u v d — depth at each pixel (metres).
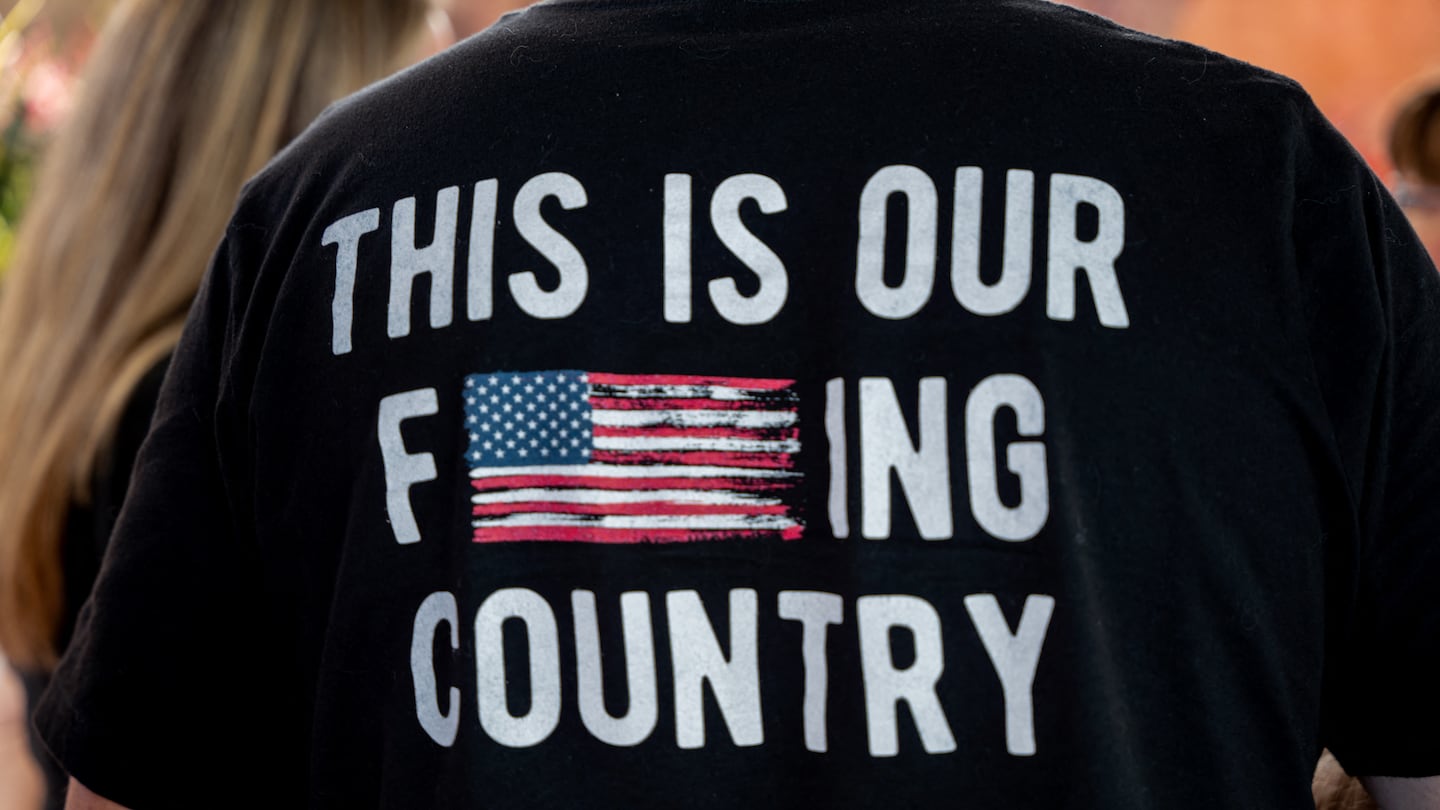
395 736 0.91
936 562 0.85
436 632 0.90
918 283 0.85
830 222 0.86
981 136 0.86
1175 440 0.84
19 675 1.53
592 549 0.87
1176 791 0.84
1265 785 0.86
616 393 0.87
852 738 0.85
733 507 0.87
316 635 0.95
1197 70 0.89
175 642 0.99
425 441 0.90
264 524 0.96
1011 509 0.84
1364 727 0.95
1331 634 0.92
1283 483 0.86
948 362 0.85
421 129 0.94
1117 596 0.84
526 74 0.92
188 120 1.49
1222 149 0.87
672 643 0.87
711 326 0.87
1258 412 0.85
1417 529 0.91
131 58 1.53
